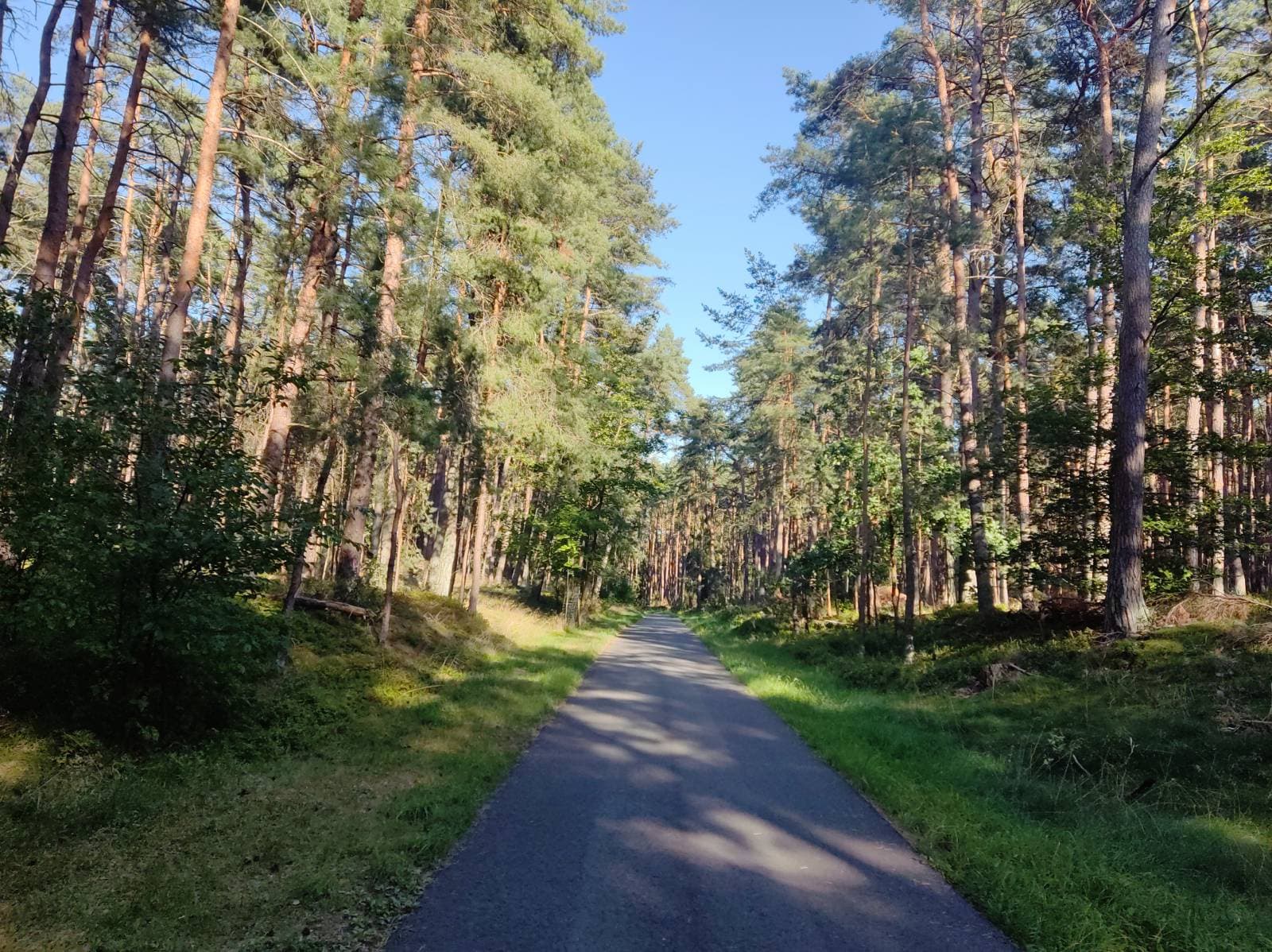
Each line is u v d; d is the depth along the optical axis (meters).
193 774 6.17
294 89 11.97
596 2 16.25
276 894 4.27
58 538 5.69
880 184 18.23
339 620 13.26
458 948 3.82
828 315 23.47
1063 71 20.72
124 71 15.12
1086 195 16.88
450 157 14.44
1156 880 5.07
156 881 4.25
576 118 16.62
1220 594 13.24
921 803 6.68
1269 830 6.08
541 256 15.45
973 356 20.41
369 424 13.63
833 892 4.79
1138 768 7.70
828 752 8.73
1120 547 12.79
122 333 7.93
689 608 73.19
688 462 56.78
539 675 13.91
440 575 22.41
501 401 15.61
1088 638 12.86
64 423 6.10
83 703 6.39
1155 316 15.53
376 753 7.52
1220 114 15.83
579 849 5.37
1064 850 5.50
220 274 24.11
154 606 6.21
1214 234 18.56
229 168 15.55
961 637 17.73
